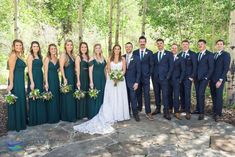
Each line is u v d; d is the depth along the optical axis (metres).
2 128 6.69
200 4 9.73
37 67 6.75
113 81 7.21
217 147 5.80
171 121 7.27
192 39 10.45
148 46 16.06
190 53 7.28
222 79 7.05
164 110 7.44
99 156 5.41
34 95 6.65
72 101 7.12
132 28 16.88
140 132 6.55
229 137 6.28
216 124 7.04
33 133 6.46
